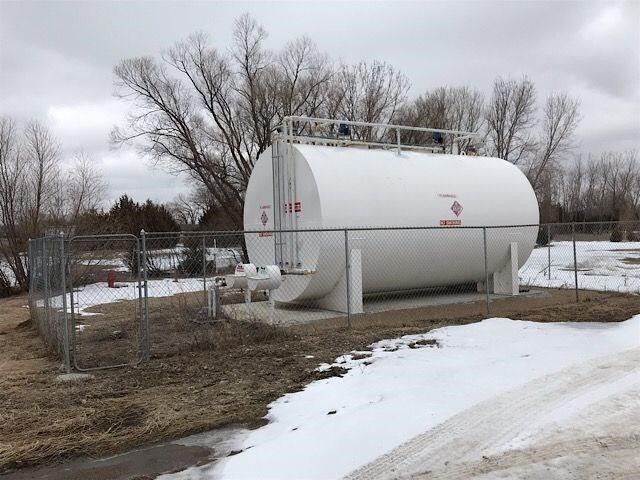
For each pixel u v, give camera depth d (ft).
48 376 25.73
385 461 14.62
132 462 15.98
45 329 33.83
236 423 18.78
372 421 17.06
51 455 16.61
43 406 21.17
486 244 41.50
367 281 39.11
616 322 32.81
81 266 65.10
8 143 78.18
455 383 20.47
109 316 43.96
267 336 30.86
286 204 38.60
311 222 36.32
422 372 22.50
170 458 16.15
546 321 34.09
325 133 45.37
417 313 37.86
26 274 74.90
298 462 14.85
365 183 37.70
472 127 150.51
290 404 20.15
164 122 102.78
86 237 27.43
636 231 112.57
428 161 42.63
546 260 82.38
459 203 41.70
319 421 17.67
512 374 21.36
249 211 43.45
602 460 14.28
